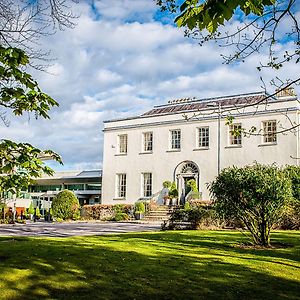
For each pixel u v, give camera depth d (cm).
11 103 434
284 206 1032
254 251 932
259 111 2548
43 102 440
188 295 577
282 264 772
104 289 594
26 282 609
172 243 1055
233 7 321
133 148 3294
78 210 3156
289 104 2616
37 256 772
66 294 571
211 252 903
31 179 421
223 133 2855
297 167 1991
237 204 1034
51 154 444
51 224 2562
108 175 3391
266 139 2702
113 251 864
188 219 1800
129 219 2986
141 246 969
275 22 546
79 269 687
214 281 643
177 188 3023
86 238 1163
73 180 4175
